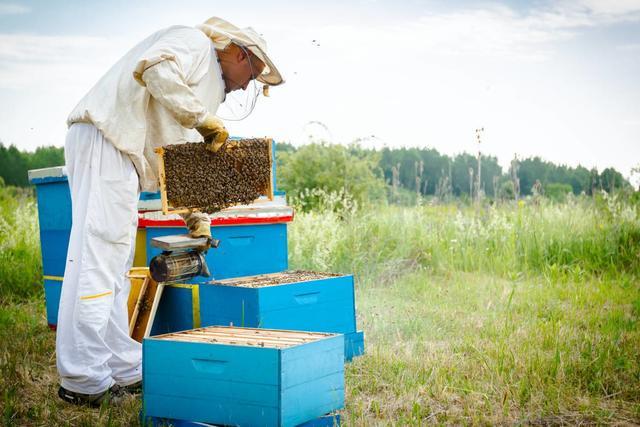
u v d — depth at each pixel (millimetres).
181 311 4516
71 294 3488
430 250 8164
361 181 11797
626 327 4809
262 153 3605
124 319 3771
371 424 3121
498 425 3137
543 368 3842
